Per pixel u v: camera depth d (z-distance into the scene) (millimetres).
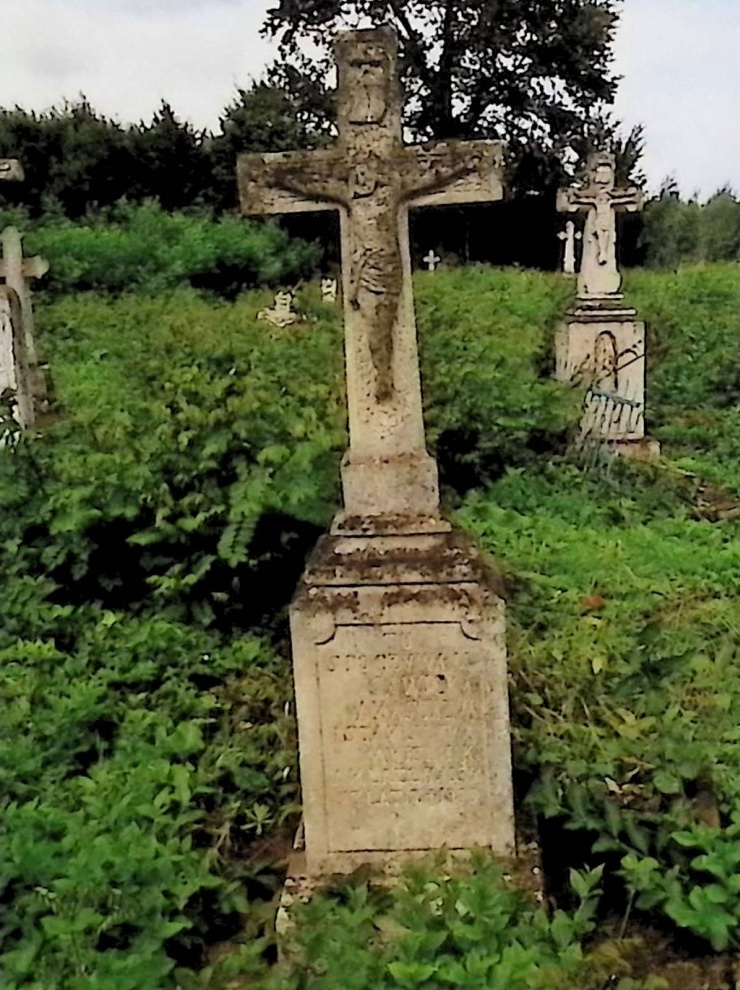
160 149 28922
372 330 4148
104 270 21219
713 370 13945
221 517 5887
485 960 3207
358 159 4156
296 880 4051
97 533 5969
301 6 33906
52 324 15594
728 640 5824
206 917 3904
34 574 6008
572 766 4312
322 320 14023
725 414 13023
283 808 4566
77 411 9484
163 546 5941
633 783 4332
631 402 11391
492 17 33781
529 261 34188
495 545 7309
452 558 4035
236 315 15633
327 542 4172
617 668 5102
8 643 5543
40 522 6008
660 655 5250
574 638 5586
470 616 3955
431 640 3992
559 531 7789
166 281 21391
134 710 4992
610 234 11719
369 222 4148
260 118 29984
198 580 5902
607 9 34469
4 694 4965
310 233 25953
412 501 4156
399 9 33625
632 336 11648
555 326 13000
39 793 4336
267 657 5652
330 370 9711
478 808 4051
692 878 3793
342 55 4137
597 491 9156
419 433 4188
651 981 3230
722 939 3424
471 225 32938
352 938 3398
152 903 3576
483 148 4129
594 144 33781
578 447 10188
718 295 15500
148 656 5492
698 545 7898
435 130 35000
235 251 22547
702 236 34375
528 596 6211
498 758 4023
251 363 9422
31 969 3373
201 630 5836
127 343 14000
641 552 7484
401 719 4039
